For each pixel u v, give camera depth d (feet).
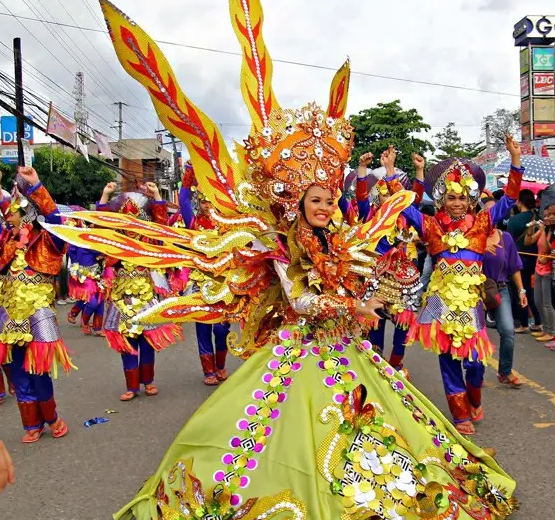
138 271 20.03
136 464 14.66
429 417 10.25
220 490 8.98
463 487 9.54
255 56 11.54
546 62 100.58
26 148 52.11
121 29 10.05
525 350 25.68
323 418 9.14
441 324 14.76
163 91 10.54
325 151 9.95
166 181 159.12
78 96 96.53
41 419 16.70
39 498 12.98
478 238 14.82
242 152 10.85
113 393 21.39
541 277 26.84
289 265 9.69
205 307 10.64
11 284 15.96
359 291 9.89
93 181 105.60
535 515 11.19
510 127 170.19
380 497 8.57
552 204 26.03
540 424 16.21
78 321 39.19
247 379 9.89
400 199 11.26
